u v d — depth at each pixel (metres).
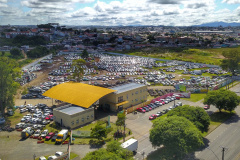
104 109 91.12
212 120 79.44
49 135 66.25
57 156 54.53
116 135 67.38
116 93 88.69
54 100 106.69
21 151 58.75
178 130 50.12
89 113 79.12
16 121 80.81
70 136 65.12
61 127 74.44
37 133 68.56
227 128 72.38
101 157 41.41
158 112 85.69
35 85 137.38
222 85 131.38
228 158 54.34
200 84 135.88
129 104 96.12
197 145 49.12
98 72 182.50
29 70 184.50
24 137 66.50
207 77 157.25
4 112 89.94
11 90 83.56
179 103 98.12
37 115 84.19
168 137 48.81
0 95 80.62
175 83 139.75
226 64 160.38
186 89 120.44
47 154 57.19
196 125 61.41
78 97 85.25
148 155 55.53
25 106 96.38
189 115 64.19
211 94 86.31
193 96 113.50
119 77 161.38
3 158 55.19
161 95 113.94
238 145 60.81
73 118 73.12
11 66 104.56
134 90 97.88
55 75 168.12
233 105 81.31
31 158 55.38
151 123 77.88
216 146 60.28
